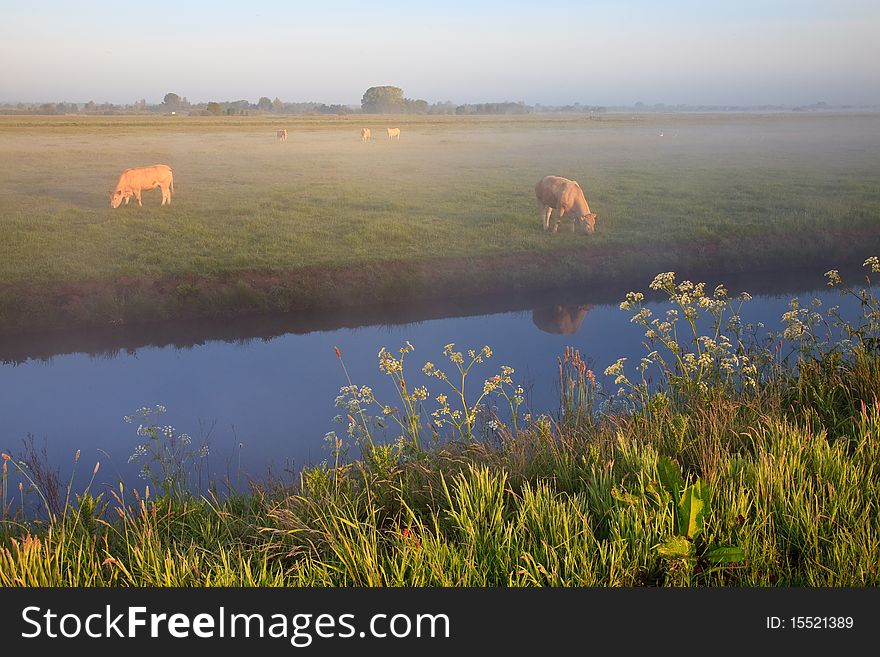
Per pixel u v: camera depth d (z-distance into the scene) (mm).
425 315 14789
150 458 8109
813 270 18109
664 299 15688
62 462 8125
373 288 15430
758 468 4270
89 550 4180
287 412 9711
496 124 90500
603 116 142125
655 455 4605
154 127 71062
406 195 25938
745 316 13703
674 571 3578
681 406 6324
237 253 16672
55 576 3883
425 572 3670
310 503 4621
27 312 13234
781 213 21781
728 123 95562
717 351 6605
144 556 4090
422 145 52219
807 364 6441
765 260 18219
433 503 4742
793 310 6836
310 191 26797
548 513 4027
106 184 27656
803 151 45625
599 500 4309
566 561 3600
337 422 9180
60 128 64312
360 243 18047
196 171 33156
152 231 18922
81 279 14492
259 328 13945
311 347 12805
